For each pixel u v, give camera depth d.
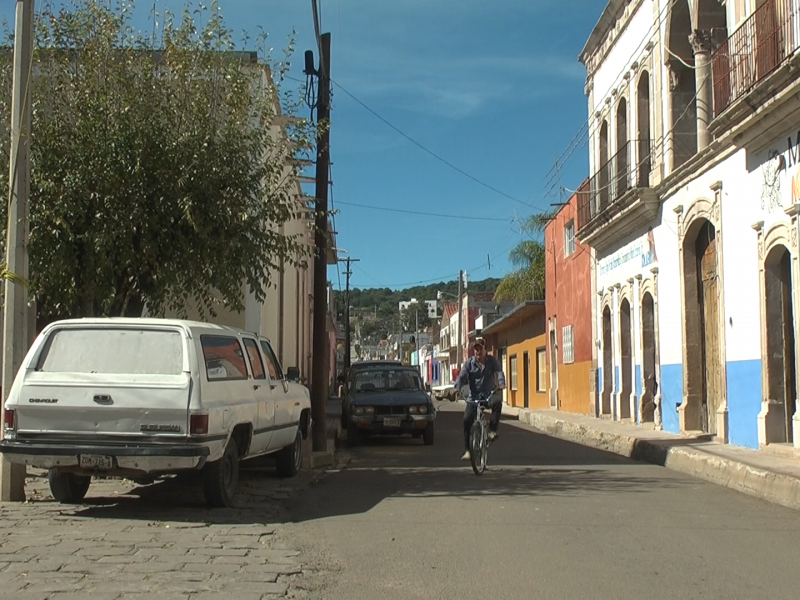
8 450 7.88
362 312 139.88
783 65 11.12
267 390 10.01
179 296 12.18
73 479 8.88
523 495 10.04
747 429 13.82
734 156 14.34
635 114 20.38
